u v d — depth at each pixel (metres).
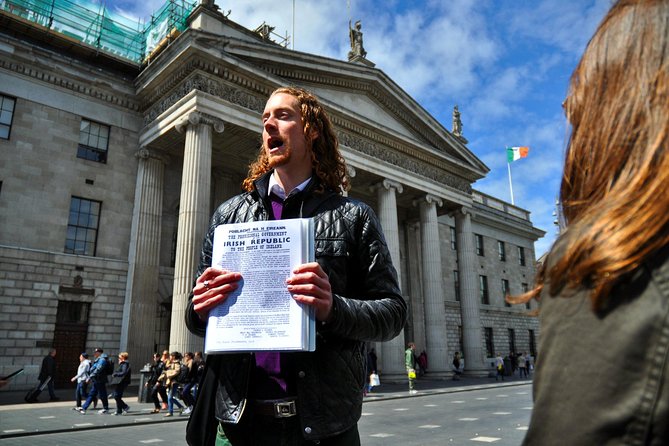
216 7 26.53
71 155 23.25
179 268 20.19
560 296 0.94
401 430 11.62
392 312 2.28
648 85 1.00
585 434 0.81
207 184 21.34
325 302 1.91
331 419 2.09
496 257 47.88
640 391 0.78
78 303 22.31
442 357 31.11
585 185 1.10
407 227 38.56
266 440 2.15
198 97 21.81
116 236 23.92
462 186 36.81
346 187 2.88
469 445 9.61
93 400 16.22
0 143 21.39
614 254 0.85
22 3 25.03
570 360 0.87
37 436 11.17
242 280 2.01
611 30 1.13
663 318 0.79
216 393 2.28
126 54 28.48
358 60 33.84
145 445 9.99
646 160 0.93
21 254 21.02
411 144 32.09
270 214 2.60
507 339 45.75
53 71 23.25
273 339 1.88
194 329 2.34
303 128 2.64
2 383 5.66
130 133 25.38
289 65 26.16
